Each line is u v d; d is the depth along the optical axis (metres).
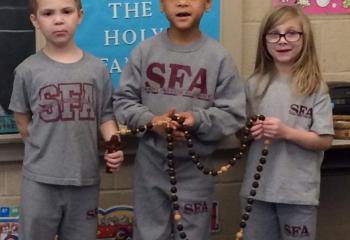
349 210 3.16
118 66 2.79
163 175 2.31
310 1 2.91
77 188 2.25
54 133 2.20
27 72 2.23
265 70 2.42
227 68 2.30
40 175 2.20
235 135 2.65
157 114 2.29
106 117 2.34
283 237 2.38
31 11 2.33
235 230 2.99
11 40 2.67
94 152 2.28
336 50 2.98
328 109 2.33
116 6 2.75
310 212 2.33
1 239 2.80
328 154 2.58
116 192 2.86
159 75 2.28
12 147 2.71
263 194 2.33
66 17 2.20
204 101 2.28
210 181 2.36
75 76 2.23
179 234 2.21
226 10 2.80
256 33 2.88
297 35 2.32
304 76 2.33
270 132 2.24
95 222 2.34
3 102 2.68
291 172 2.31
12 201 2.79
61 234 2.33
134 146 2.76
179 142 2.26
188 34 2.28
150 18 2.78
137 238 2.37
